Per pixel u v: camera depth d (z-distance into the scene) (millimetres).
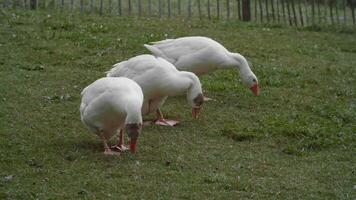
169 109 10047
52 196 6801
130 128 7473
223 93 10984
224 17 17031
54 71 11461
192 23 15672
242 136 8992
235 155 8344
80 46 12977
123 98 7613
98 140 8539
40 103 9812
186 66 10266
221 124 9531
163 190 7098
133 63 9070
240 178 7578
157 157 8047
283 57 13508
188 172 7652
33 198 6734
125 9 17031
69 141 8422
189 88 9203
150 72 8898
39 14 15164
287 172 7898
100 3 16875
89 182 7156
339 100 10992
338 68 12898
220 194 7105
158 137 8805
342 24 17016
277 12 16875
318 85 11750
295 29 16188
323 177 7820
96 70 11734
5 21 14195
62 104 9867
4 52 12172
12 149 8000
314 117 10055
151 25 15070
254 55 13430
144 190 7074
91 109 7801
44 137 8500
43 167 7527
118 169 7578
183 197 6977
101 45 13109
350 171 8070
